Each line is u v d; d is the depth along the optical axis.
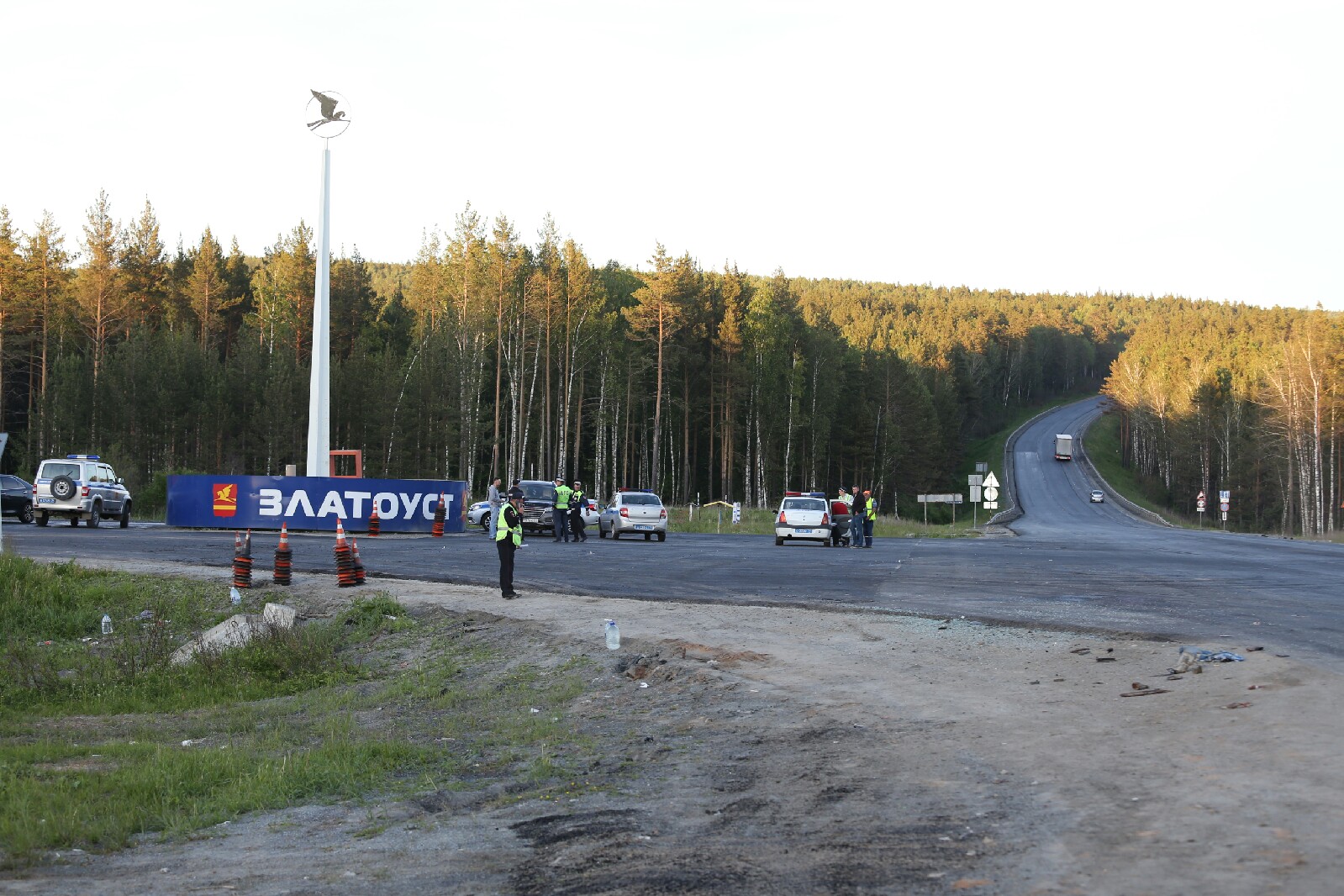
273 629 17.08
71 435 68.00
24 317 73.44
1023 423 195.00
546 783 8.60
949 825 6.25
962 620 15.23
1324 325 90.00
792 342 99.12
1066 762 7.46
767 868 5.76
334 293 91.25
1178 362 154.62
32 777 9.48
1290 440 90.00
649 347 86.19
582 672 13.36
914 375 127.44
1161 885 4.93
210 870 6.71
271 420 68.31
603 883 5.74
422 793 8.52
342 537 21.81
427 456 72.00
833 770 7.97
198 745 11.52
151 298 87.62
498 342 73.69
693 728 10.16
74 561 24.83
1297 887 4.75
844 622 15.49
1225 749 7.32
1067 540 49.44
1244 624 14.13
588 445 97.81
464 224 73.38
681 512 61.88
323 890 6.11
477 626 16.89
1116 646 12.21
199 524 37.28
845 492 39.69
